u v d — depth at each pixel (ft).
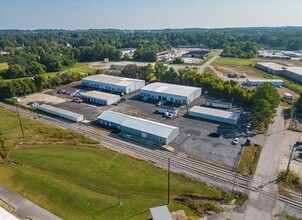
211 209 120.67
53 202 124.77
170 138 187.73
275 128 210.38
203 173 149.89
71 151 174.09
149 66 385.29
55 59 483.51
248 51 634.02
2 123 218.59
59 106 268.82
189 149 177.37
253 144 182.91
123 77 374.63
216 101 266.16
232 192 132.87
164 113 244.42
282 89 332.60
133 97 299.99
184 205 123.34
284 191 134.00
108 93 299.17
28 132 201.67
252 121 219.61
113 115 221.25
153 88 299.79
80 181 141.28
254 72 437.58
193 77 325.21
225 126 214.69
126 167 154.71
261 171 151.23
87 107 265.54
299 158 164.76
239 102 274.77
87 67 511.81
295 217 116.16
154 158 166.91
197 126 215.10
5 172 148.05
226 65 504.02
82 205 122.62
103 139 194.59
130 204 123.44
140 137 196.65
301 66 479.82
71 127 217.77
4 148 174.81
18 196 128.67
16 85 302.04
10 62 499.51
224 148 177.99
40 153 170.71
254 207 122.11
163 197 128.67
